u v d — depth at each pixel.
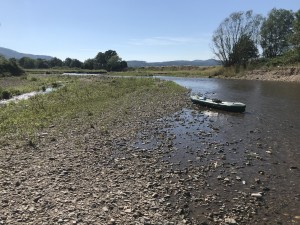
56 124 23.70
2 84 59.28
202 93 48.19
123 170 14.51
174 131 22.55
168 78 91.69
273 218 10.48
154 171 14.52
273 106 34.97
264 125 24.91
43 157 16.00
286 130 23.09
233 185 13.07
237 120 26.95
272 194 12.27
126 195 11.74
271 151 17.81
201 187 12.84
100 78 76.19
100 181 13.03
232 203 11.48
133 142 19.44
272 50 112.12
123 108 31.05
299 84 64.06
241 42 99.69
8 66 90.69
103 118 26.08
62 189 12.05
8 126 22.67
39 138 19.72
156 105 33.75
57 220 9.66
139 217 10.12
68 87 49.25
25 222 9.53
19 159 15.62
